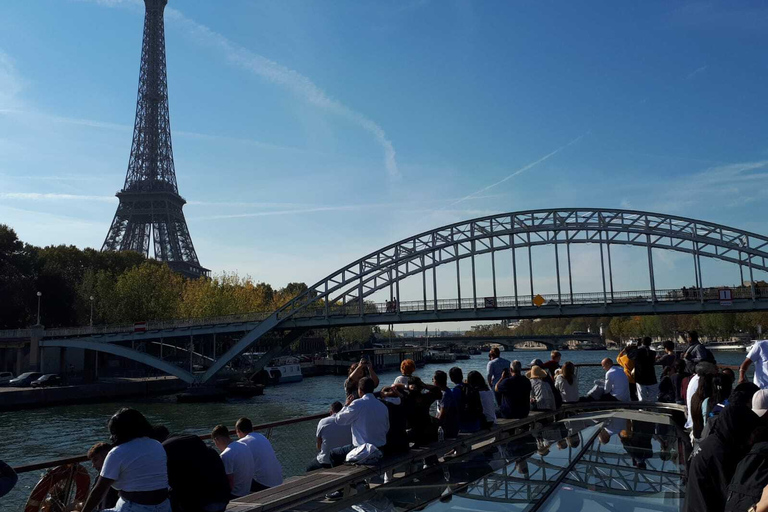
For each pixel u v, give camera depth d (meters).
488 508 6.68
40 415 61.44
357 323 79.25
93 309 110.88
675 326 173.25
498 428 13.25
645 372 17.84
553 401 15.73
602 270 71.69
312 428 15.20
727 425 5.90
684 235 71.38
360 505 7.56
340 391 90.62
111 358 108.75
